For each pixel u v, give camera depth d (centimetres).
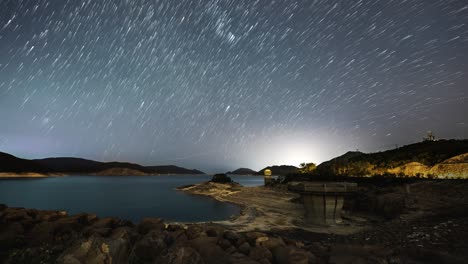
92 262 729
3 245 1034
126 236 1015
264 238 1158
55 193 10594
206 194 9250
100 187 14662
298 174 7975
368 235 1833
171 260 780
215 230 1253
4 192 11031
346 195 2973
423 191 3350
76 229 1310
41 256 883
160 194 10025
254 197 6600
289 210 4353
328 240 2052
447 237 1328
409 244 1347
